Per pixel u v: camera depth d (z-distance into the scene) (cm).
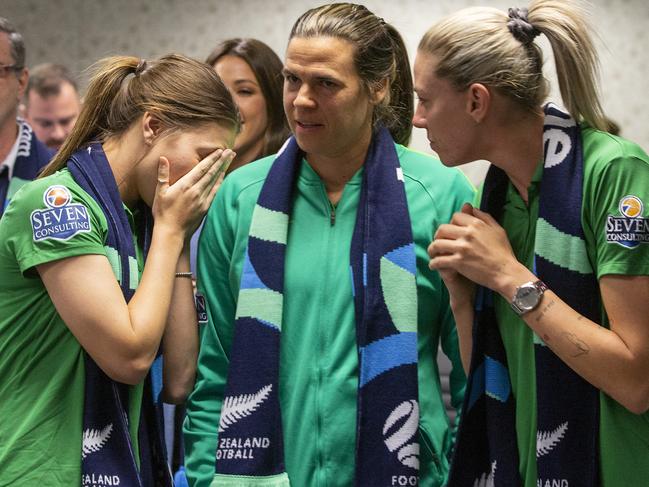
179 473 284
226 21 604
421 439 246
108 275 224
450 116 219
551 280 215
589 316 214
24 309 229
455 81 215
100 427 226
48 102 468
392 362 242
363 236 251
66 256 221
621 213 207
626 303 206
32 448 223
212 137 241
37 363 228
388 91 254
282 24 598
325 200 257
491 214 234
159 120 238
